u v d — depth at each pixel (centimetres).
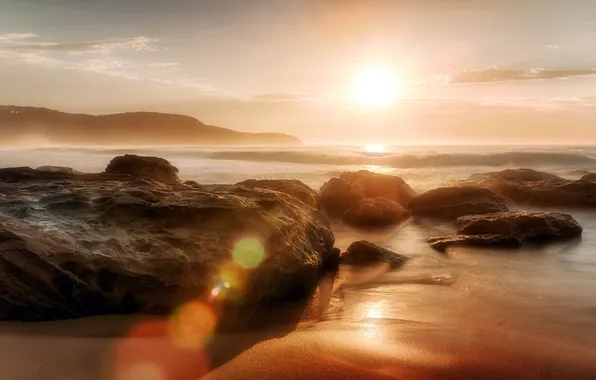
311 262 720
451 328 566
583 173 2483
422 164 3000
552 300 670
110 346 482
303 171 2641
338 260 873
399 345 514
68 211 678
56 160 3469
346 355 485
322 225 889
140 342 496
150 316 566
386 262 857
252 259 638
